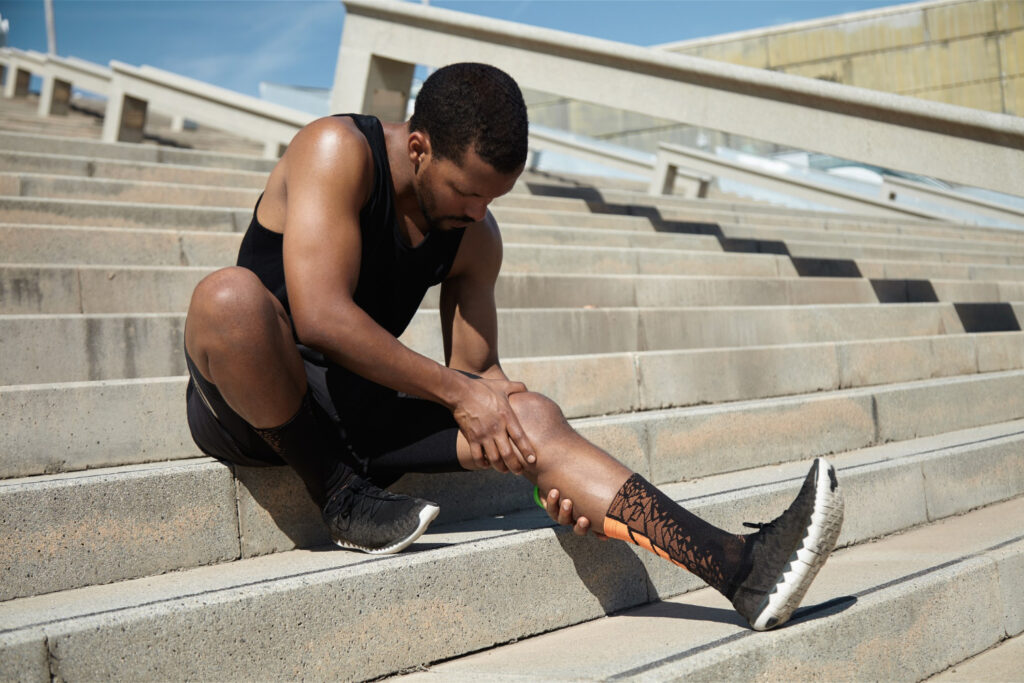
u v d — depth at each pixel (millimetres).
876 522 2561
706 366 3324
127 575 1694
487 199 1694
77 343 2578
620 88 5445
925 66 16609
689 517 1637
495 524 2070
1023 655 1993
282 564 1719
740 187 13625
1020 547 2250
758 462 2871
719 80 5082
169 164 5449
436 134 1633
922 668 1867
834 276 5828
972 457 2953
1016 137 4219
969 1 16234
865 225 8680
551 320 3561
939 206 11414
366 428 1832
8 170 4520
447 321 2062
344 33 6332
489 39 5840
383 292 1854
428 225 1818
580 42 5473
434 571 1650
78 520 1649
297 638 1466
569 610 1859
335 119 1728
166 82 7730
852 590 1890
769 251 6293
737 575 1570
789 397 3346
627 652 1575
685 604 1980
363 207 1716
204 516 1798
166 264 3602
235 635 1404
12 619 1368
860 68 17016
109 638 1293
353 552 1784
